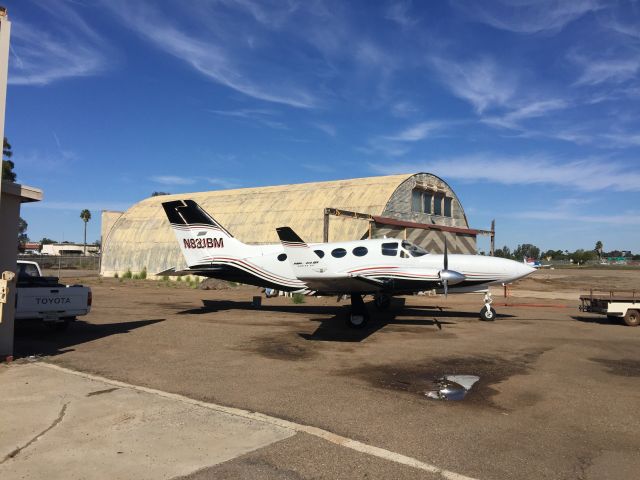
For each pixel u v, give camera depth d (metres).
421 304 18.97
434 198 28.92
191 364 7.99
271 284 15.27
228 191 36.50
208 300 19.69
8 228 7.90
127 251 34.50
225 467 4.02
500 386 6.79
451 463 4.18
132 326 12.27
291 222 28.03
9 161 31.58
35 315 10.14
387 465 4.11
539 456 4.36
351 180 30.28
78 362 8.03
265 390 6.43
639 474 4.01
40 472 3.88
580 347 9.77
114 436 4.66
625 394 6.41
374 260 13.57
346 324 12.56
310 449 4.42
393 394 6.34
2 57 7.26
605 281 36.56
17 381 6.68
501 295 24.28
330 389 6.54
